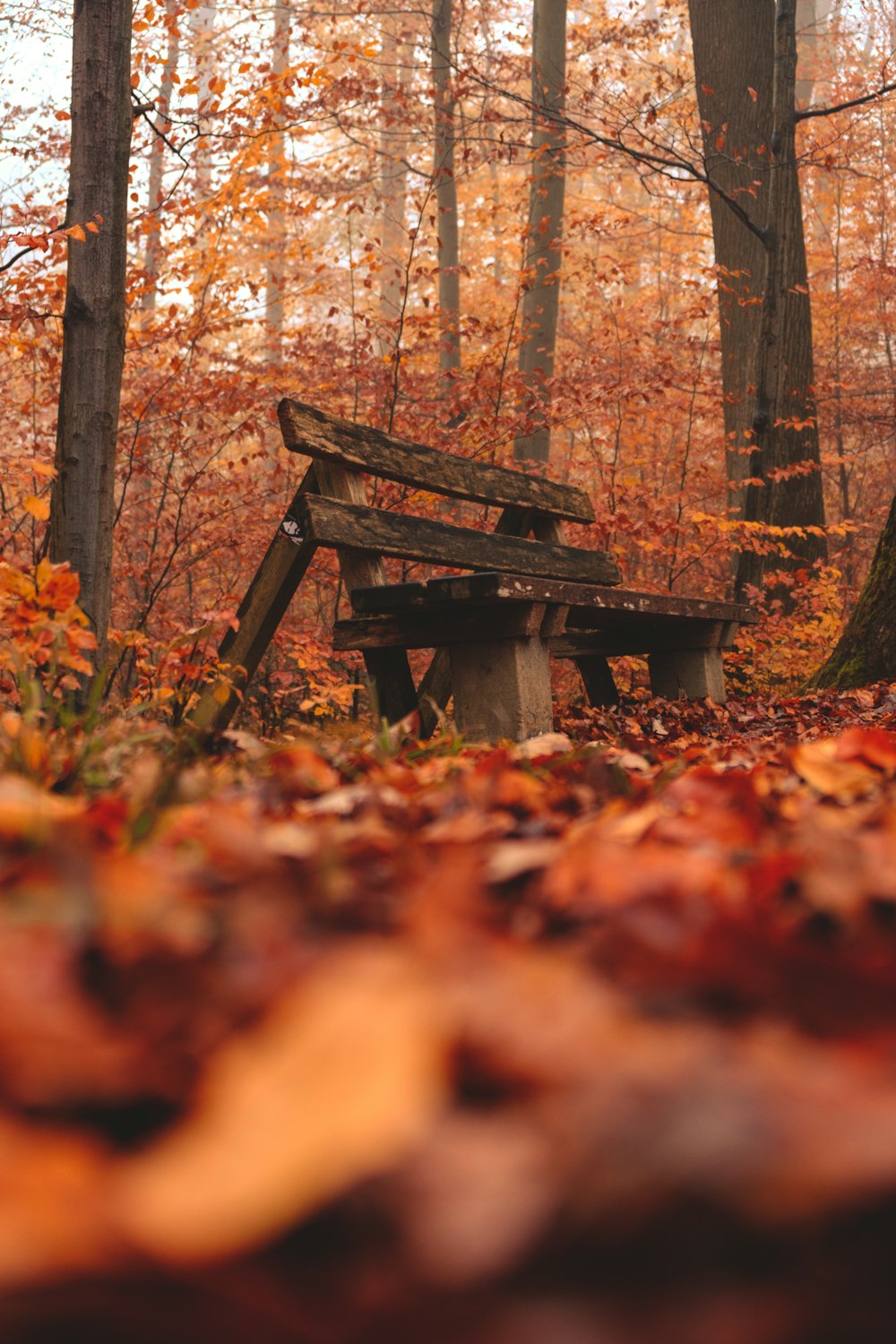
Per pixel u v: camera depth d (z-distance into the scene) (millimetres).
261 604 3930
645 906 923
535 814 1666
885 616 6785
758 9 11000
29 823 1252
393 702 4141
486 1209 341
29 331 7000
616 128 9000
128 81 4375
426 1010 477
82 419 4238
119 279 4340
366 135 16234
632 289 18219
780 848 1241
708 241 20484
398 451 4344
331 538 3803
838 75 16953
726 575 10852
